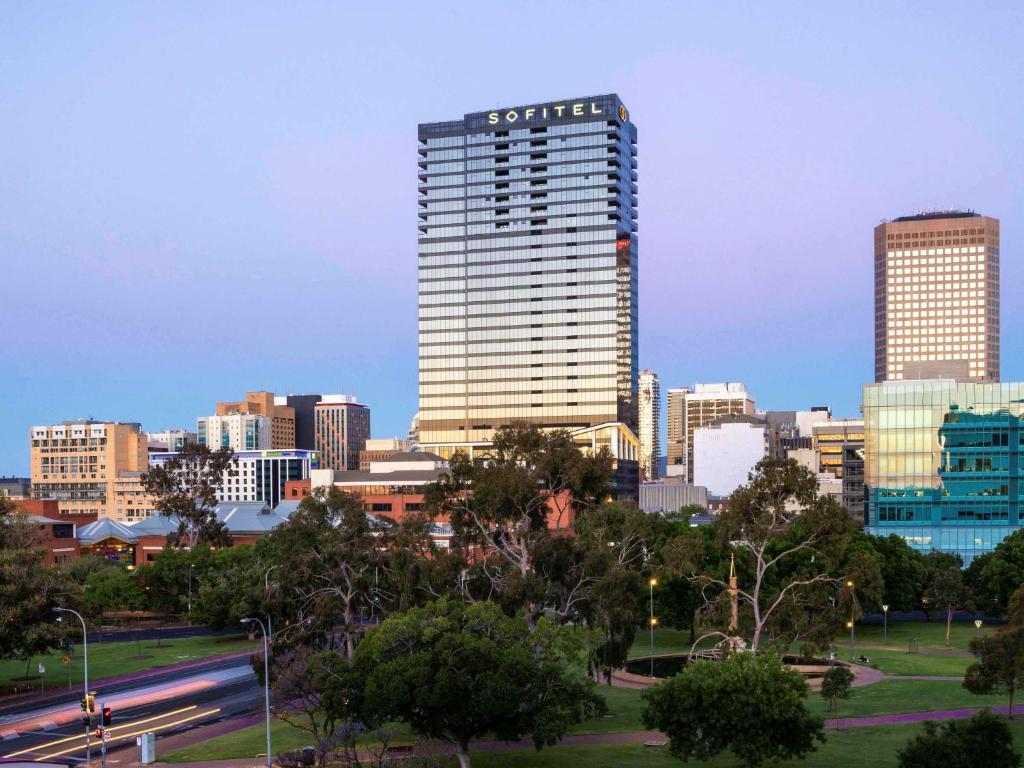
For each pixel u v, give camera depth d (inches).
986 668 2625.5
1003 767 1843.0
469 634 2287.2
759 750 2145.7
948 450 6870.1
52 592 3873.0
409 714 2233.0
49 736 3090.6
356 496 3875.5
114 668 4315.9
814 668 3831.2
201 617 5024.6
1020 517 6727.4
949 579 4805.6
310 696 2522.1
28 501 7583.7
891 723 2792.8
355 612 3818.9
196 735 3053.6
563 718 2326.5
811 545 3774.6
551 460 3563.0
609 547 3737.7
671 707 2236.7
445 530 6471.5
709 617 3659.0
